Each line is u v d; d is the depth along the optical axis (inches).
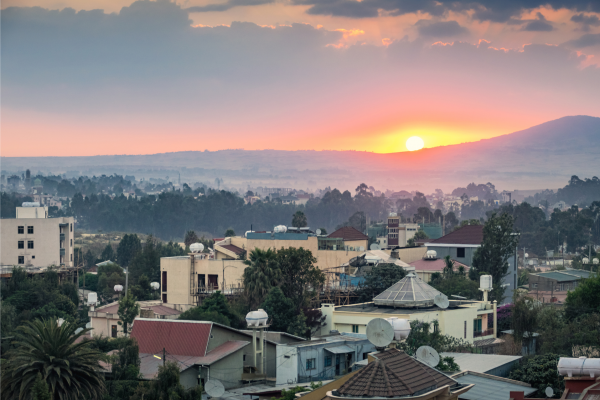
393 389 979.9
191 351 2434.8
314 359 2383.1
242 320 3240.7
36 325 1886.1
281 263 3636.8
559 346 2760.8
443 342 2541.8
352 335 2768.2
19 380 1777.8
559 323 2960.1
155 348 2470.5
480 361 2167.8
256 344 2536.9
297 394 1711.4
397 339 1440.7
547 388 1715.1
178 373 1947.6
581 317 3056.1
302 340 2755.9
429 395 994.7
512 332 3184.1
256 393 2078.0
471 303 3294.8
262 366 2488.9
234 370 2434.8
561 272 6136.8
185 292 4340.6
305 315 3073.3
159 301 4404.5
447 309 2989.7
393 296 2999.5
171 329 2508.6
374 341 1117.7
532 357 2229.3
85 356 1882.4
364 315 2923.2
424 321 2815.0
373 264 4320.9
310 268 3703.3
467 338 3043.8
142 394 1907.0
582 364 1342.3
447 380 1084.5
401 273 3833.7
